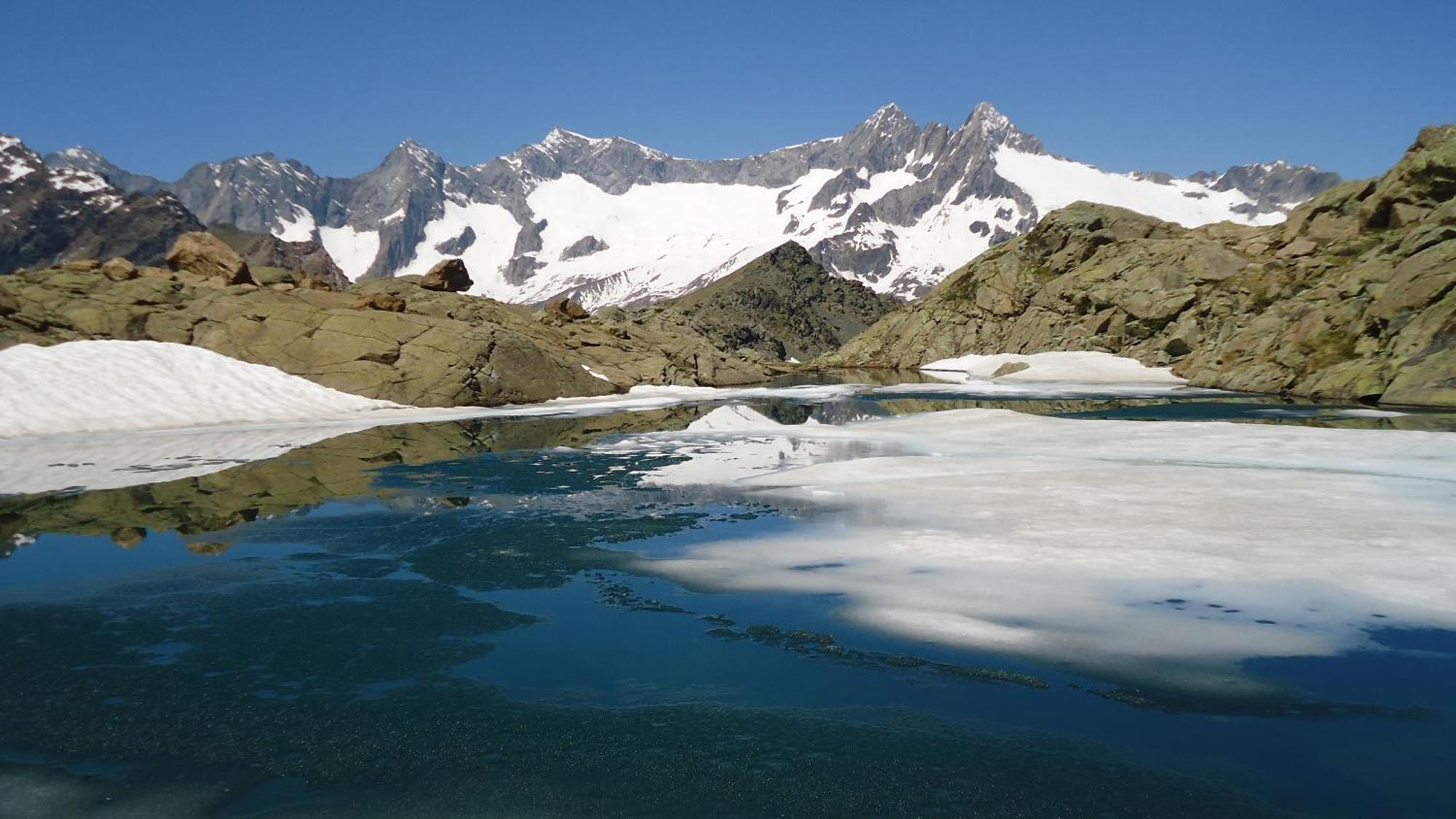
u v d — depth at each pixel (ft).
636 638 31.63
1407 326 123.65
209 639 32.07
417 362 132.67
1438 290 122.42
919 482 59.31
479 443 87.86
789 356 448.24
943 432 90.02
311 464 72.49
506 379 140.05
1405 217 161.89
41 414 92.73
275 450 81.30
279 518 51.90
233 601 36.58
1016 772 21.72
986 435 85.97
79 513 53.26
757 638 31.30
